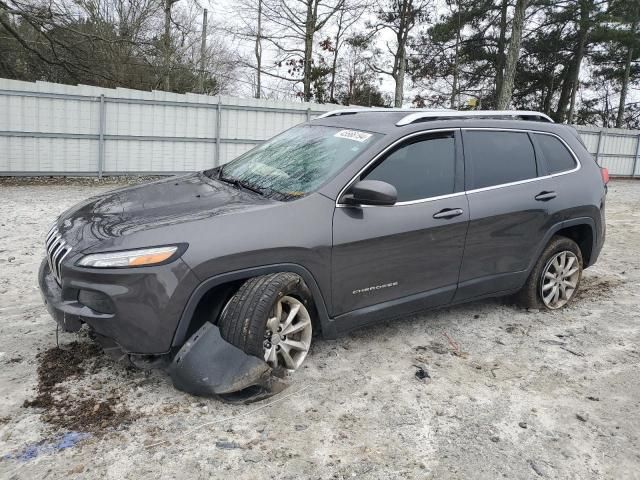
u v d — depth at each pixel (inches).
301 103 652.7
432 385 147.3
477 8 1200.2
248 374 128.3
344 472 111.4
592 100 1508.4
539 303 201.9
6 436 116.8
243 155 194.7
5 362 147.4
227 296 137.9
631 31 1238.9
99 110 555.8
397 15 1127.6
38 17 789.2
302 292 140.9
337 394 140.1
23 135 527.5
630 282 250.2
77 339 161.8
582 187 201.2
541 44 1269.7
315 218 142.9
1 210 362.9
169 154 601.9
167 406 130.5
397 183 158.9
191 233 129.6
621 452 122.4
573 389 148.9
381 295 157.3
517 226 182.5
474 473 113.3
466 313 199.8
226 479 107.9
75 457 111.7
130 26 968.3
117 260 124.0
